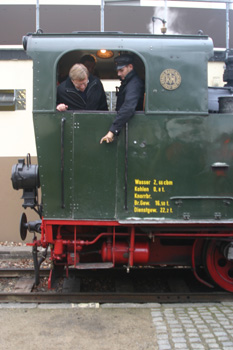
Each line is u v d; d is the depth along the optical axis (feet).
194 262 13.78
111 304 12.70
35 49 11.82
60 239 12.48
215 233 13.25
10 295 13.12
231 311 12.32
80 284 15.28
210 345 10.10
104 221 12.10
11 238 21.95
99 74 16.40
